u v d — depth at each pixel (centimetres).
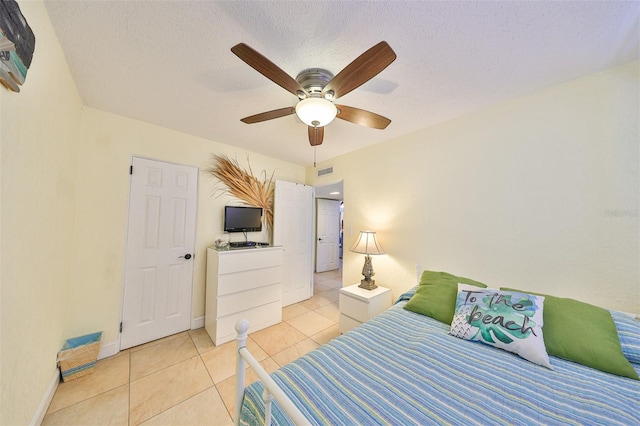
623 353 111
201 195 269
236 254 246
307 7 106
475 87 166
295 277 353
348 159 316
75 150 181
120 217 216
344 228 317
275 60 139
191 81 163
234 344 231
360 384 96
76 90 173
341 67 145
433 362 113
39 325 128
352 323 236
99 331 203
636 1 100
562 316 128
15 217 98
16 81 86
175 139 250
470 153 203
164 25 116
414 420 78
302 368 106
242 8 106
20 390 109
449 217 215
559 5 103
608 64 142
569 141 158
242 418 96
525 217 175
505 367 110
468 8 105
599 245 147
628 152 140
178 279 251
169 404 154
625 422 78
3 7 73
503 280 184
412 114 206
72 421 139
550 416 81
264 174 332
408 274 245
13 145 93
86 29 118
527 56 135
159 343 229
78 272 195
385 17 110
